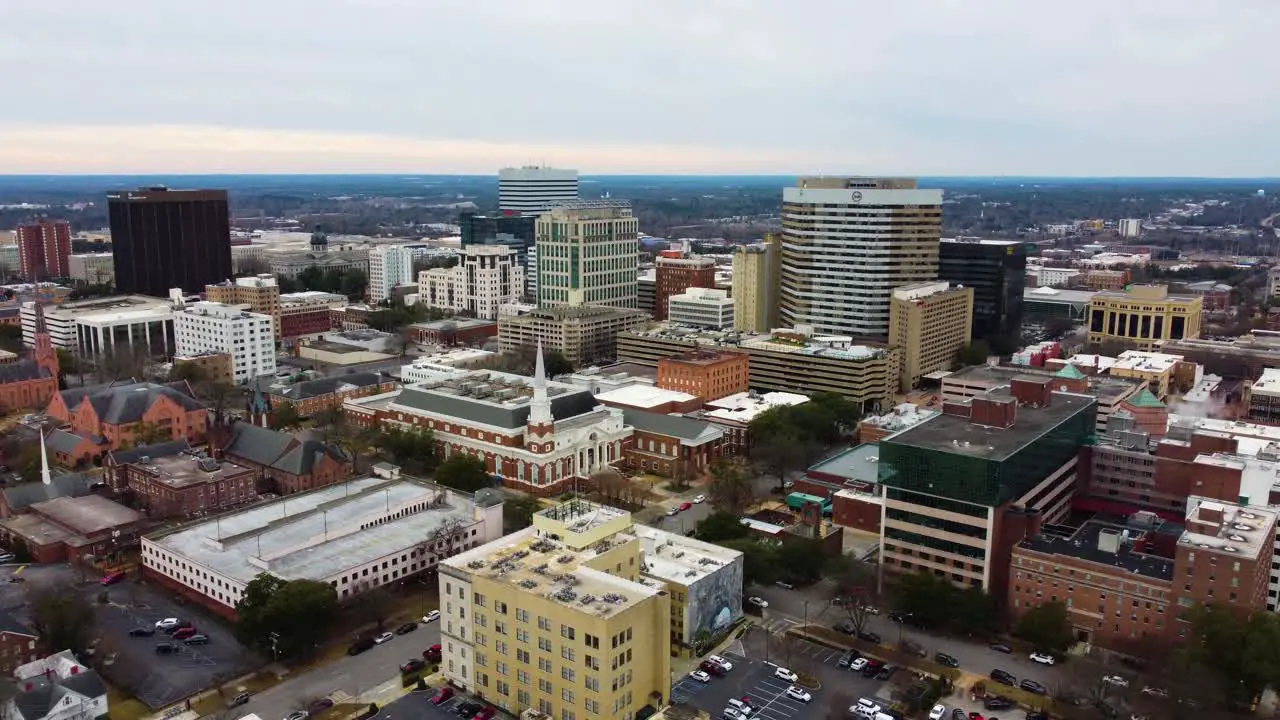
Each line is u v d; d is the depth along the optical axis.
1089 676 159.62
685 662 170.88
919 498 196.12
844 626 184.62
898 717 154.00
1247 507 189.62
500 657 156.75
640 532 198.25
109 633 180.62
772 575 194.62
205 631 182.50
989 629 184.25
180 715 153.62
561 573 159.38
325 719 153.00
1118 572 175.25
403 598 196.50
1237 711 157.38
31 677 155.25
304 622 168.38
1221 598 165.75
